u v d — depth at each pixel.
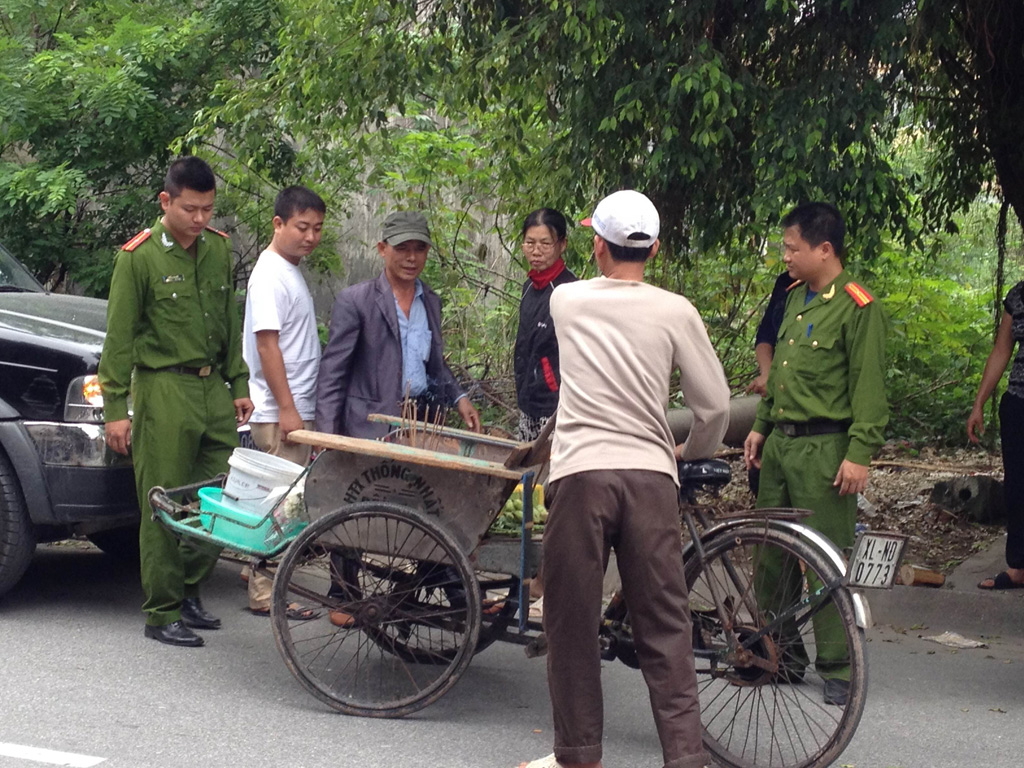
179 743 4.09
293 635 5.46
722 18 6.00
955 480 7.46
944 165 7.45
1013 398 5.89
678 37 5.91
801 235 4.71
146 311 5.18
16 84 10.31
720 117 5.70
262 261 5.59
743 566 4.23
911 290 9.66
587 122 6.23
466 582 4.33
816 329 4.70
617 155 6.27
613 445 3.59
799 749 4.23
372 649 5.27
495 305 9.64
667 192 6.38
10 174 10.38
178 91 10.98
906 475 8.63
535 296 5.46
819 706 4.32
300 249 5.62
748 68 6.15
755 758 4.12
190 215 5.13
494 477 4.34
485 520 4.36
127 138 10.52
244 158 7.94
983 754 4.22
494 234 10.09
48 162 10.59
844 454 4.67
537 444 4.34
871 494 8.08
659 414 3.65
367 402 5.38
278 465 4.75
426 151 9.36
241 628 5.57
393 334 5.38
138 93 10.17
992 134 6.85
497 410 9.22
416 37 7.10
